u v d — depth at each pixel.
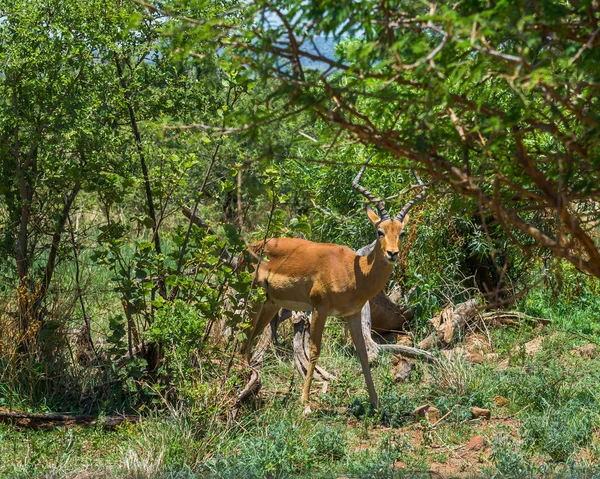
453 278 14.41
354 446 9.23
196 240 9.89
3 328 10.03
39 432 9.23
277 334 13.27
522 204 5.62
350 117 4.30
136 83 9.98
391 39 3.83
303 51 3.90
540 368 11.27
